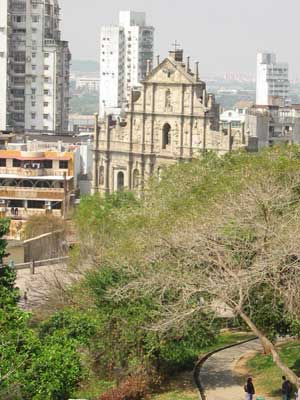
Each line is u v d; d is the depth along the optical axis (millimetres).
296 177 75125
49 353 55469
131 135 146375
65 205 161125
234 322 69812
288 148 91125
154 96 144125
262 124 188625
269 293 63625
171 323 61500
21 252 124062
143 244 69875
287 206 68250
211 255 64000
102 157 149875
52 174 165000
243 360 71688
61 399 56500
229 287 59156
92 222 102062
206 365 70438
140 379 64312
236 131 138625
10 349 53750
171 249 65500
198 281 60875
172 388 65438
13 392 52406
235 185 78000
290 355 71000
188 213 75750
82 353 67312
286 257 61531
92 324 66500
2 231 75188
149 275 64750
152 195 93875
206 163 98312
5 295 63969
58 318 68000
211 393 63875
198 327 65688
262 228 63688
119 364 65938
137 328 64375
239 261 62844
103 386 65062
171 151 143000
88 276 70000
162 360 66312
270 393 63062
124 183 148000
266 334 67812
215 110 145625
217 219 67125
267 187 70125
